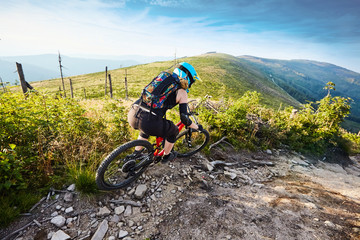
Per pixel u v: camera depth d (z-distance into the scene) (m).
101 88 70.62
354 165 10.45
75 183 2.93
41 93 4.34
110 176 3.30
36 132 3.27
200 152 5.09
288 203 3.73
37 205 2.57
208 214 2.97
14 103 3.56
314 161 8.34
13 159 2.49
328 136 10.37
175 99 2.60
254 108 10.03
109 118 4.94
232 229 2.73
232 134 6.69
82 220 2.51
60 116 3.91
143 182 3.43
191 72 2.57
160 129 2.64
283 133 8.57
